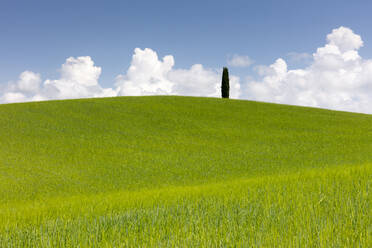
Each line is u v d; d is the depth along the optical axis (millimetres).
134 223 4719
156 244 3590
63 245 3816
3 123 33562
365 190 5551
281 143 29516
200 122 38188
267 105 51156
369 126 37500
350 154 24578
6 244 4098
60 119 36781
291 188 6684
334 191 5797
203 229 3951
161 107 45500
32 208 8758
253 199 5816
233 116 41906
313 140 30484
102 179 18797
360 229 3463
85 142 28594
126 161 23250
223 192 7230
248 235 3631
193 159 23969
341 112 48781
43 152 25062
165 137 31422
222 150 27016
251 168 20922
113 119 38031
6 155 23797
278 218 4180
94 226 4633
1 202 14234
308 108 50656
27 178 18859
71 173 20078
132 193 10992
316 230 3529
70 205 8172
